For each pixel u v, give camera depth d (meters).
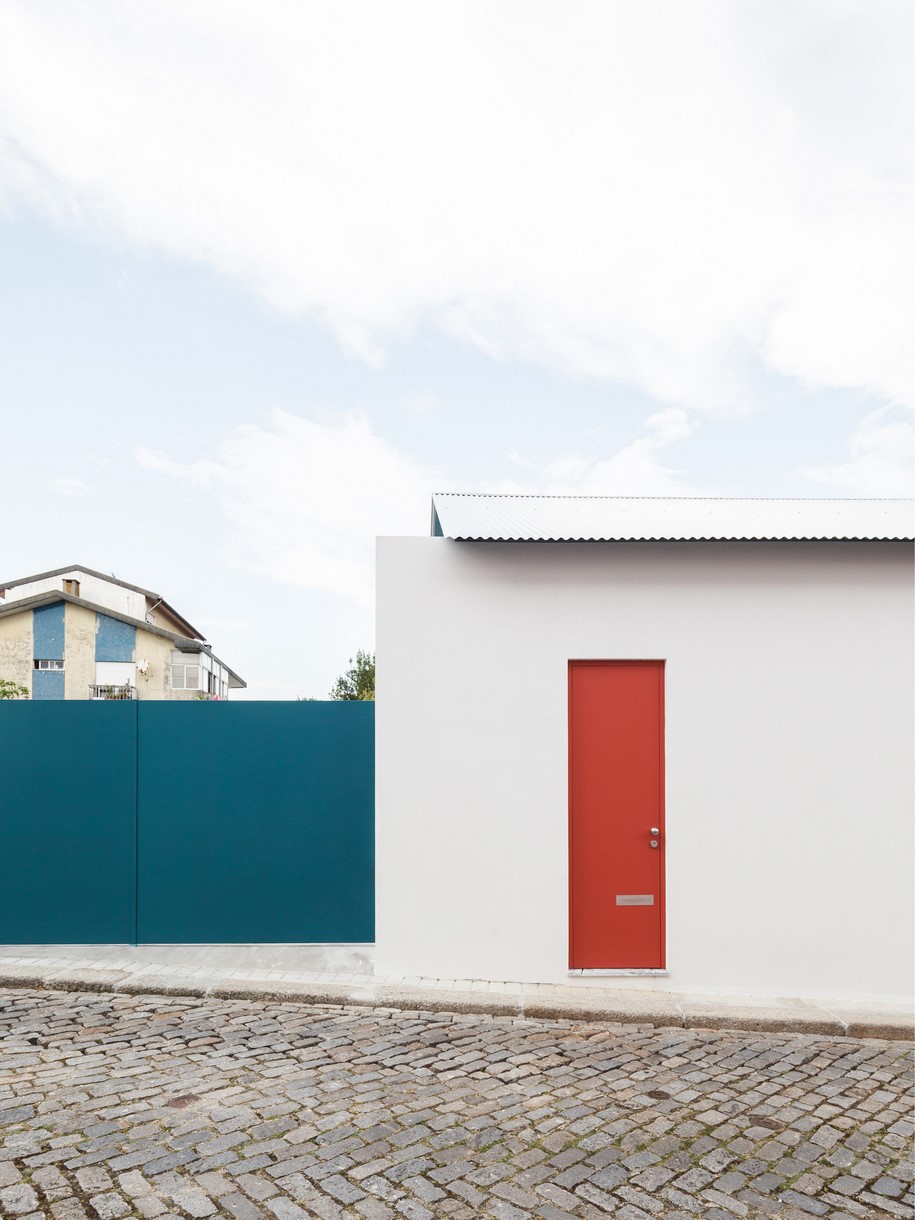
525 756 6.75
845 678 6.83
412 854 6.68
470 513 7.30
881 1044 5.69
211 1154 3.77
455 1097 4.48
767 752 6.78
